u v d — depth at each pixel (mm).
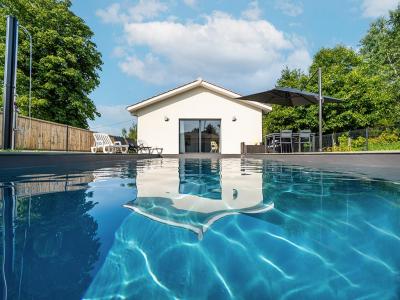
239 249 1465
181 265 1286
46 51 17438
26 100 15398
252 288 1119
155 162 9359
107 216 2035
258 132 15320
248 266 1289
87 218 1977
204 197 2783
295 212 2168
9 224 1808
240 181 4023
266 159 11086
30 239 1554
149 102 14789
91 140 15445
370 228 1810
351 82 17719
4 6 17109
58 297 1019
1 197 2652
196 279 1157
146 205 2389
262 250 1464
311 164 7602
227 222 1901
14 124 6887
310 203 2492
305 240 1596
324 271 1254
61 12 18469
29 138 10195
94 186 3451
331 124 17469
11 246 1452
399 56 19359
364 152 6609
